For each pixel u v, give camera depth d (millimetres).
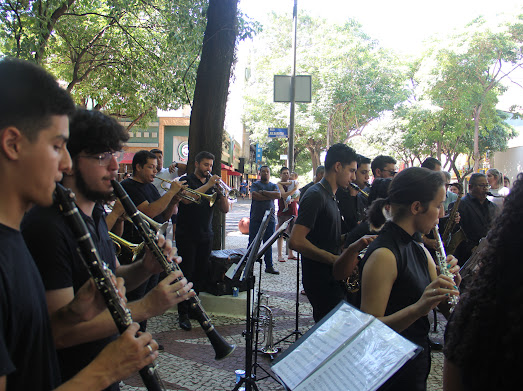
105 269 1356
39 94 1056
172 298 1619
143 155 4051
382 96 23516
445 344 1129
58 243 1488
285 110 24438
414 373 1877
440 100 21750
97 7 10703
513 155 30141
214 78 5523
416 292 1929
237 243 10836
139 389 3215
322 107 23062
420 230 1989
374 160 4895
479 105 21281
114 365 1134
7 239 1053
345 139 26922
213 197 4707
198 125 5566
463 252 4875
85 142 1596
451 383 1093
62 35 11148
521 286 968
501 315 978
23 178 1057
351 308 1591
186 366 3629
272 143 33062
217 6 5527
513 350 943
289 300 5719
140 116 15945
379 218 2412
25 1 6973
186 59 9148
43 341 1161
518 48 19281
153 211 3893
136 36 11234
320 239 3268
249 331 2721
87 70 12438
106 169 1646
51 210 1526
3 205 1063
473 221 4781
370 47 24156
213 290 5066
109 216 3324
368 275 1894
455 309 1142
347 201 4125
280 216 8391
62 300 1483
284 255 9320
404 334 1952
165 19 9648
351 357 1395
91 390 1103
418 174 1971
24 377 1085
